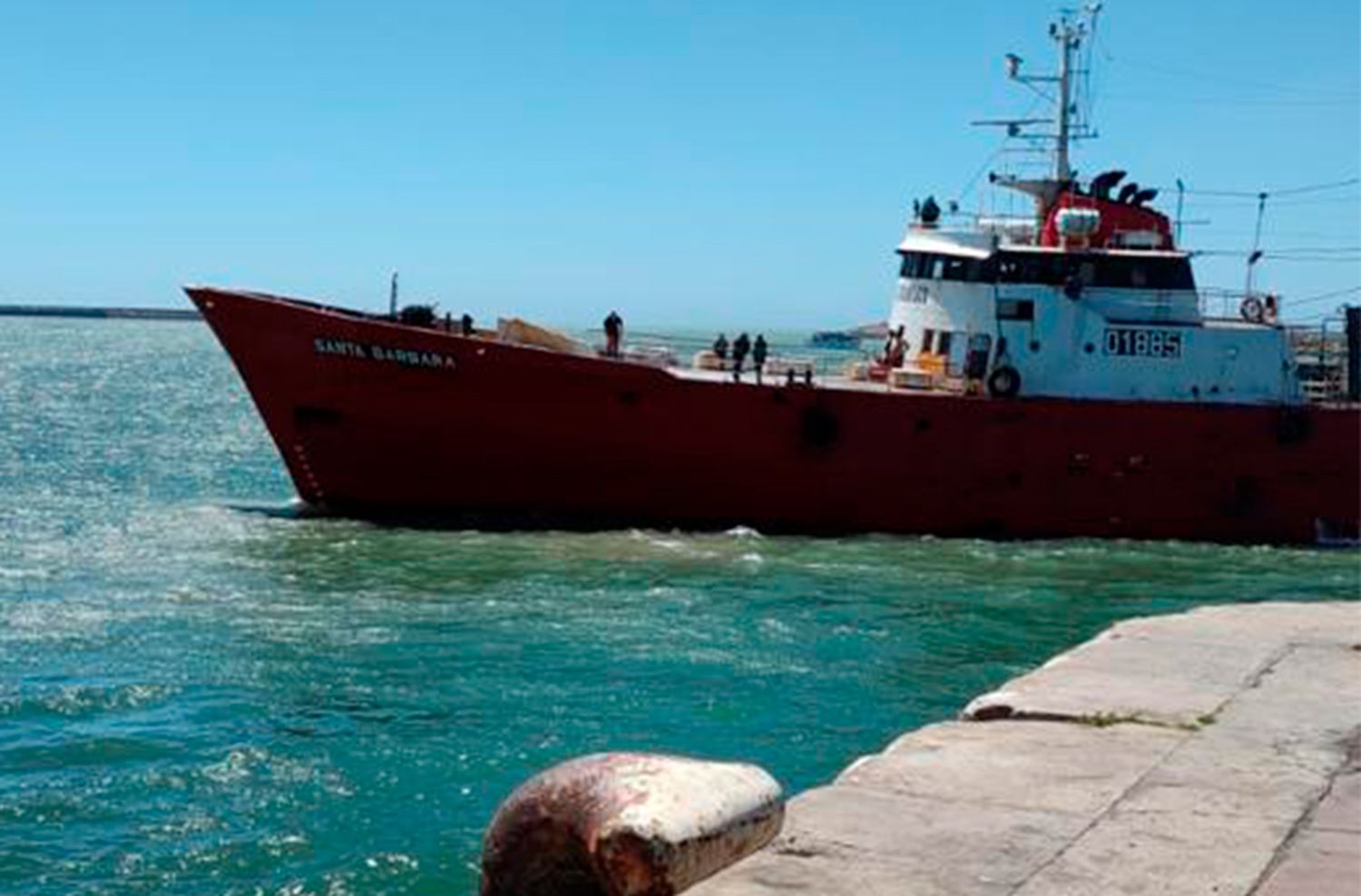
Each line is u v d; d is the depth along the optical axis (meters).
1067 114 38.78
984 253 36.56
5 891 12.93
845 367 40.88
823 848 6.75
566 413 33.56
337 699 19.48
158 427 70.88
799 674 21.36
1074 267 36.53
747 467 34.22
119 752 17.09
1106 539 35.69
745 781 6.28
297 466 34.81
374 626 24.00
